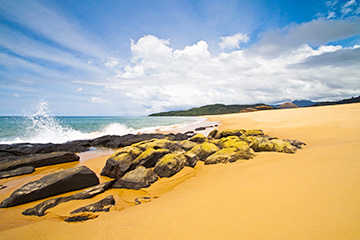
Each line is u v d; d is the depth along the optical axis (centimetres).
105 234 309
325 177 443
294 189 395
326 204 317
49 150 1332
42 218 424
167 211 374
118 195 544
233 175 589
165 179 668
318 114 2645
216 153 870
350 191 353
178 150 1042
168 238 278
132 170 715
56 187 586
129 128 3119
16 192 535
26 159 962
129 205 464
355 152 670
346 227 250
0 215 453
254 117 3850
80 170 658
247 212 325
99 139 1781
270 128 1856
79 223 364
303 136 1273
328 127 1450
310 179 441
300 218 286
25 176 827
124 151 871
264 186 436
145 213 378
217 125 3042
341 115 2209
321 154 695
